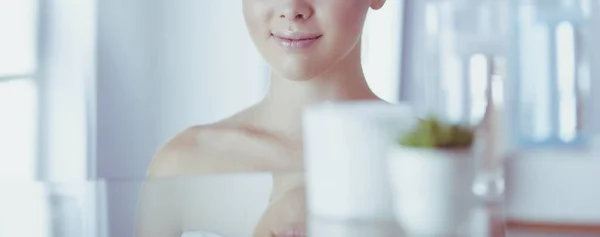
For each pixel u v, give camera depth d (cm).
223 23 161
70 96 176
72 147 176
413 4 162
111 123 174
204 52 164
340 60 108
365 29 163
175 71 167
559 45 162
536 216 164
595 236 162
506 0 159
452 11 155
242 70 159
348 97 110
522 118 164
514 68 162
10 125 179
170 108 166
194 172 113
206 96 163
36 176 177
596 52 163
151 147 171
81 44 175
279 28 106
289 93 109
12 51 181
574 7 162
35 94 178
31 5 178
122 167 173
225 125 114
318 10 104
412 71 160
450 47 151
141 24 169
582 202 163
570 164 163
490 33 153
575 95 164
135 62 170
